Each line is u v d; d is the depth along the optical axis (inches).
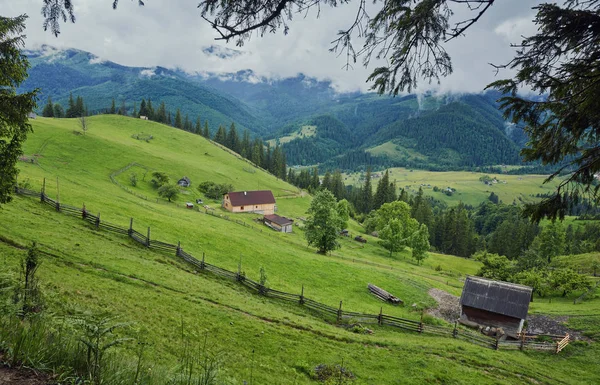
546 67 296.8
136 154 5118.1
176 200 4050.2
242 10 265.3
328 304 1514.5
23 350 269.3
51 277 863.1
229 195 4461.1
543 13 266.7
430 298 1923.0
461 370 926.4
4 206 1434.5
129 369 293.9
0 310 314.5
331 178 7780.5
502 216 7170.3
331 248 2662.4
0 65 832.9
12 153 956.6
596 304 2025.1
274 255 2075.5
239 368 692.1
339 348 951.0
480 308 1619.1
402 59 290.7
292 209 5285.4
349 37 281.9
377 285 1959.9
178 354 650.8
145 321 783.1
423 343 1146.0
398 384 797.9
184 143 7170.3
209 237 2064.5
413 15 256.7
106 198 2490.2
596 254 3624.5
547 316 1777.8
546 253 3905.0
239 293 1328.7
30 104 844.6
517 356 1198.9
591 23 258.2
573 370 1161.4
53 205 1717.5
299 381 717.3
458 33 265.1
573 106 307.4
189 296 1074.7
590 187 321.4
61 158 4037.9
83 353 281.9
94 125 6673.2
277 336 932.0
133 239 1594.5
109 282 995.3
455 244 5285.4
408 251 4170.8
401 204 4458.7
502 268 2797.7
